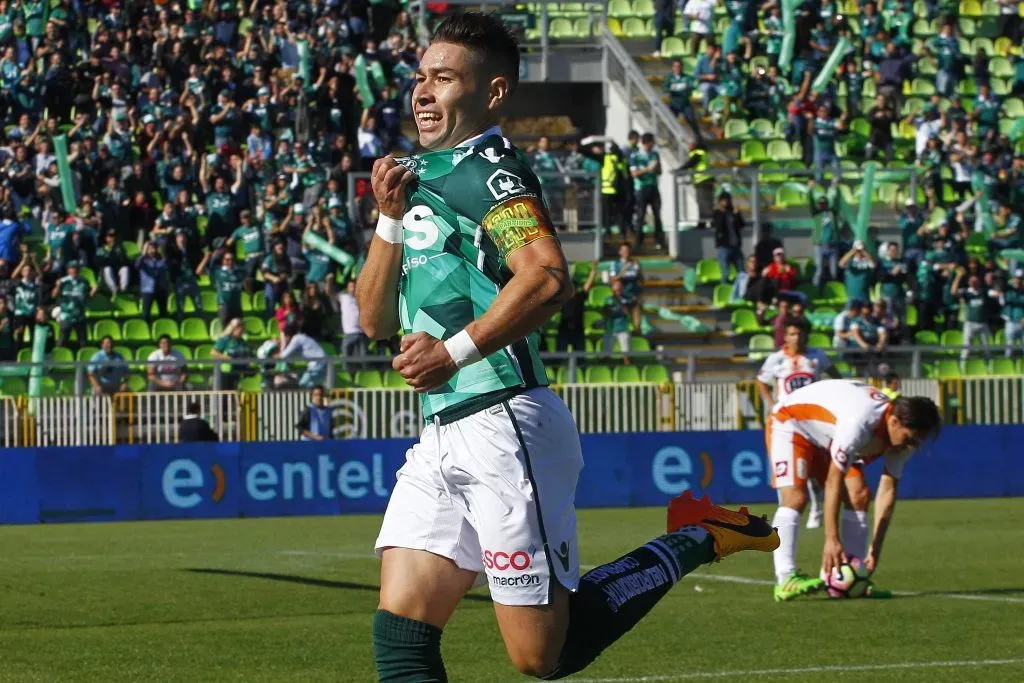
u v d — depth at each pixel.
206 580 26.08
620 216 62.50
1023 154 69.56
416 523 9.58
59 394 45.44
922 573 26.38
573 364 48.81
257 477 43.81
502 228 8.88
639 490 45.50
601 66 72.56
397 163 9.50
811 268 61.38
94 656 17.39
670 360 49.97
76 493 42.66
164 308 55.31
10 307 52.69
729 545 10.48
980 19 79.38
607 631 9.72
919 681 14.95
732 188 62.47
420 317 9.42
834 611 20.91
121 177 58.47
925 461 47.47
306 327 51.69
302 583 25.56
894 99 71.31
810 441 22.20
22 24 65.88
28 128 61.59
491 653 17.36
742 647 17.48
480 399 9.31
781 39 72.56
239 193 58.00
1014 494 48.16
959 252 59.41
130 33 65.06
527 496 9.26
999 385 49.25
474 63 9.48
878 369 49.38
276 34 67.12
